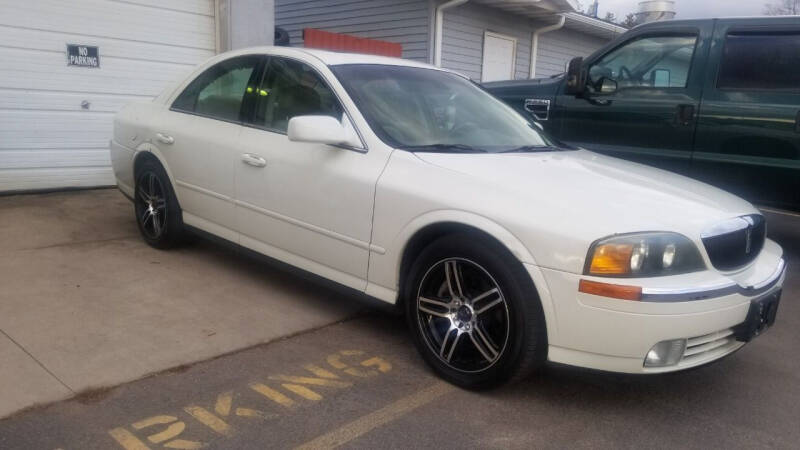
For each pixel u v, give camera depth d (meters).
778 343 4.25
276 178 4.15
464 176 3.39
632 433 3.06
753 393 3.53
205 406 3.05
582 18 15.33
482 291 3.25
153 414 2.95
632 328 2.86
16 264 4.71
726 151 5.70
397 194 3.51
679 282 2.91
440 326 3.46
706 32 5.82
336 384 3.35
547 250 2.96
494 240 3.13
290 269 4.25
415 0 12.30
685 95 5.86
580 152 4.37
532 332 3.05
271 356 3.61
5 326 3.69
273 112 4.38
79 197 6.97
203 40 8.10
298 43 14.59
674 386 3.55
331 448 2.80
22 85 6.74
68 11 6.93
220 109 4.77
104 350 3.50
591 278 2.88
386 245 3.59
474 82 4.98
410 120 4.02
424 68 4.70
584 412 3.22
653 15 11.01
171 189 5.04
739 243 3.27
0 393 3.00
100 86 7.31
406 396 3.27
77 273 4.62
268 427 2.92
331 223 3.86
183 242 5.27
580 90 6.36
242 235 4.53
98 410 2.94
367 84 4.13
